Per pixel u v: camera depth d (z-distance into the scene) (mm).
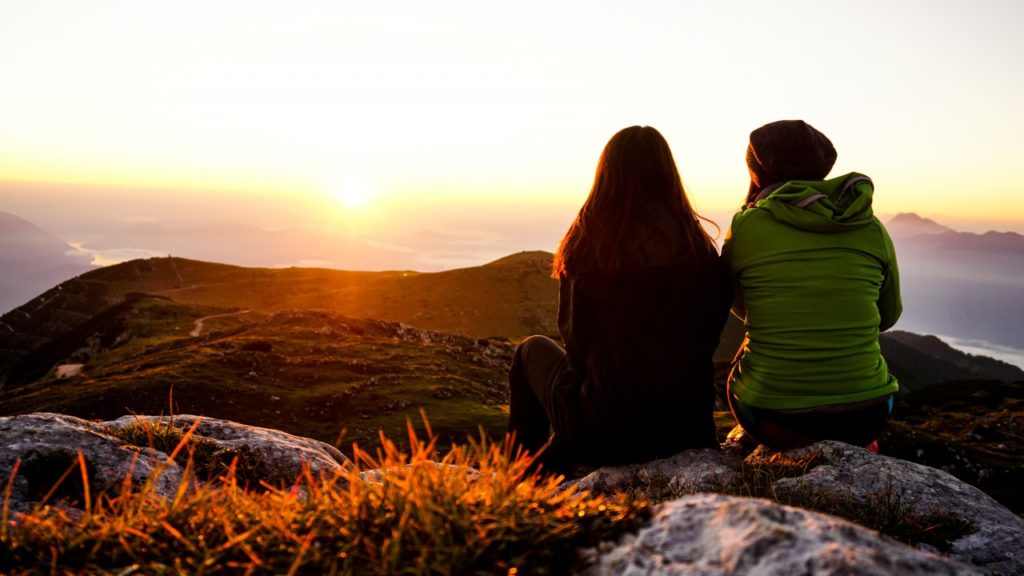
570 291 4156
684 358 3975
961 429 64438
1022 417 65188
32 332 147500
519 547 1985
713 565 1772
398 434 42781
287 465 4234
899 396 82500
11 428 3688
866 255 4285
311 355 60594
